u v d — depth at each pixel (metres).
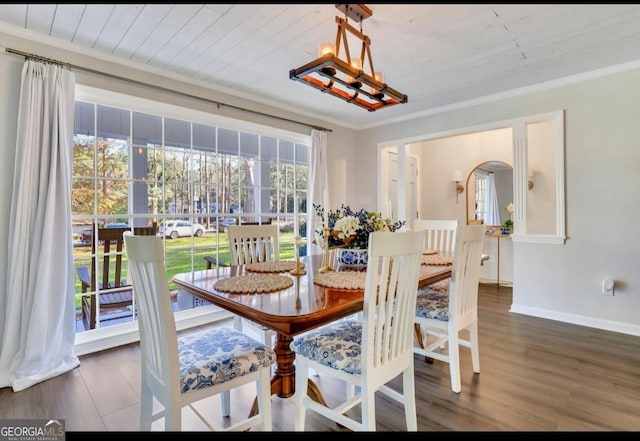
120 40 2.45
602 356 2.46
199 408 1.88
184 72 3.04
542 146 4.46
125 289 2.88
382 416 1.78
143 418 1.47
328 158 4.65
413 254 1.51
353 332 1.72
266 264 2.35
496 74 3.11
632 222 2.92
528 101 3.46
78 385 2.10
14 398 1.95
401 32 2.35
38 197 2.25
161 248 1.22
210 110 3.36
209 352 1.47
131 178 2.92
